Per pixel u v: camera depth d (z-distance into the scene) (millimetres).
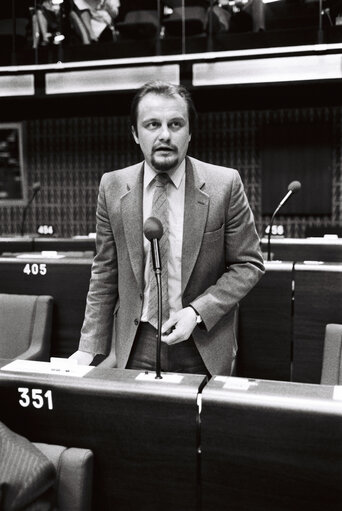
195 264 1738
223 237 1781
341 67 5203
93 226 8719
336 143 7715
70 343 3182
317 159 7781
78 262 3137
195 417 1367
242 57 5453
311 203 7871
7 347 3143
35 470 1307
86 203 8719
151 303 1754
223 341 1814
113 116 8359
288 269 2961
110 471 1469
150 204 1774
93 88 5891
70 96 6160
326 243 4152
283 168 7914
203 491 1395
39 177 8859
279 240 4277
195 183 1742
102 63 5773
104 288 1932
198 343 1759
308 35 5227
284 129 7852
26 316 3137
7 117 8250
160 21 5570
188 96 1647
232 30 5426
